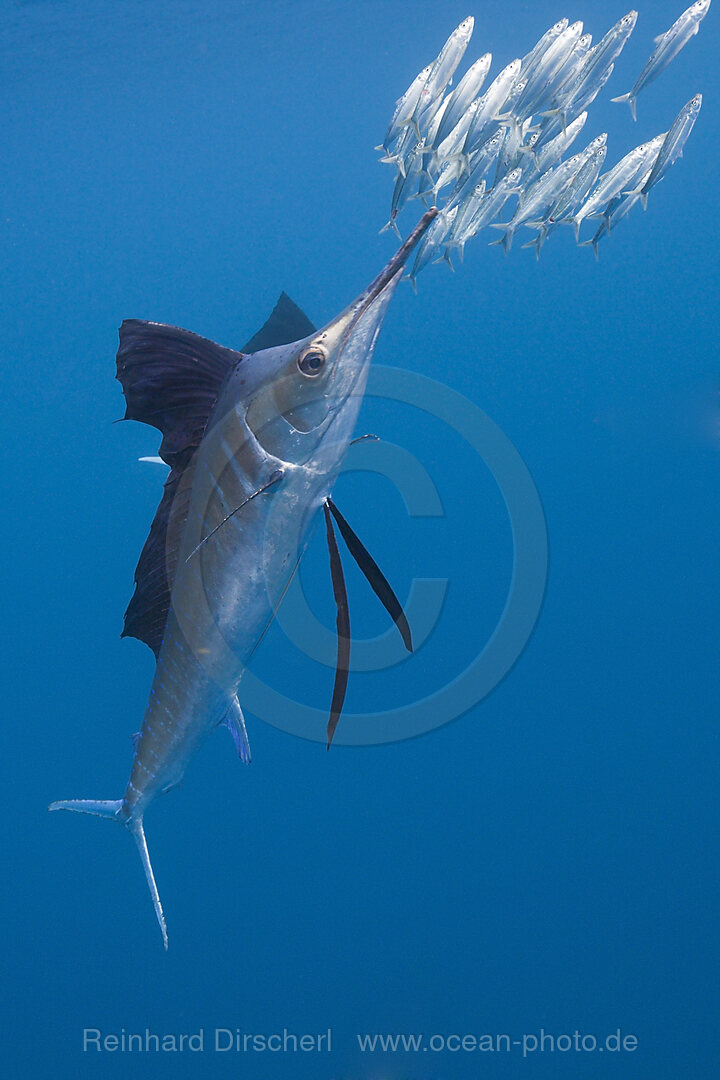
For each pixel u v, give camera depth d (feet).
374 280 8.21
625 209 13.99
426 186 13.17
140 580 9.55
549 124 12.94
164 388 8.75
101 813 10.66
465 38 12.14
